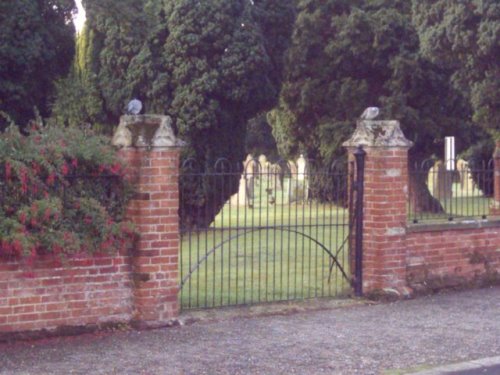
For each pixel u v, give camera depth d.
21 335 8.17
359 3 25.77
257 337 8.66
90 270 8.61
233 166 20.67
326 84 25.84
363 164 10.78
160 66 19.62
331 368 7.49
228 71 19.64
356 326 9.27
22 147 8.08
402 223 10.86
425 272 11.31
